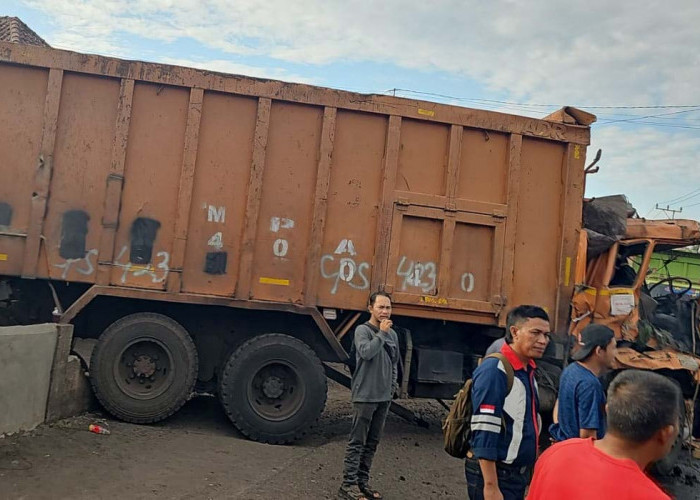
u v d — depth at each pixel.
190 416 7.79
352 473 5.30
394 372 5.66
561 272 7.60
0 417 5.45
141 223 7.08
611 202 8.10
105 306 7.48
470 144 7.57
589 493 2.25
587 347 4.16
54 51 7.00
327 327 7.27
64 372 6.46
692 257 10.00
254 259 7.18
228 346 7.58
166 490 5.03
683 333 8.59
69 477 5.02
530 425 3.54
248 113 7.26
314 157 7.33
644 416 2.25
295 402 7.11
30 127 7.02
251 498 5.06
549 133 7.67
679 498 6.38
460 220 7.44
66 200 7.02
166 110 7.16
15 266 6.94
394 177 7.37
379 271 7.29
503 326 7.45
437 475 6.34
